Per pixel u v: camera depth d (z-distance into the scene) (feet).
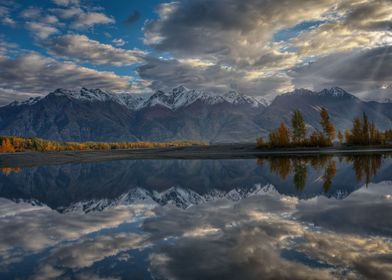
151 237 42.98
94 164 266.16
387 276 26.91
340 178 106.11
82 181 150.92
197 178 143.95
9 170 223.10
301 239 38.32
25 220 60.29
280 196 77.30
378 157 205.46
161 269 30.78
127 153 422.82
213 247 36.94
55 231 49.52
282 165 176.04
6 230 50.96
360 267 28.96
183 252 35.60
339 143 364.17
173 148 495.82
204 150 409.28
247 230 44.04
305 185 94.38
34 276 30.32
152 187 119.24
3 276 30.55
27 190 120.57
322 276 27.30
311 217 50.80
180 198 85.05
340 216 50.65
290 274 27.96
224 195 86.58
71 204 82.38
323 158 214.07
